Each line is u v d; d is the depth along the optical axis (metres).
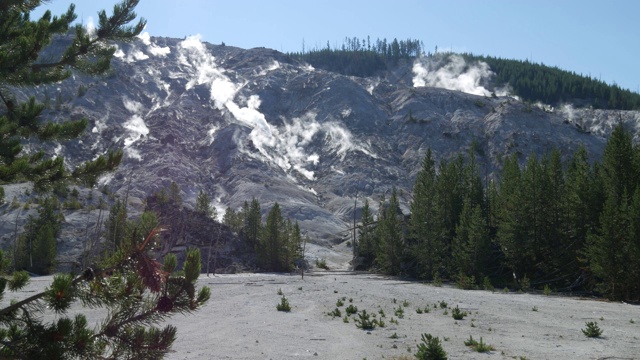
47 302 6.36
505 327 27.05
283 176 176.50
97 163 9.58
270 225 90.94
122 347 6.83
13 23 9.62
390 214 83.88
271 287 52.34
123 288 6.67
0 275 7.62
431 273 72.56
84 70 10.30
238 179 164.00
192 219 96.50
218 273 84.44
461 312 32.19
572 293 54.28
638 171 58.88
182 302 7.10
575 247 58.72
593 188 58.41
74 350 6.41
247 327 27.05
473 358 18.89
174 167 162.25
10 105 9.85
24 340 6.36
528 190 64.12
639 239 46.09
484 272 65.62
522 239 63.44
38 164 9.20
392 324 27.95
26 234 76.94
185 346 21.62
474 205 81.50
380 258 83.12
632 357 19.11
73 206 95.31
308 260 101.50
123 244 6.87
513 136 193.75
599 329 24.98
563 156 185.00
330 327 27.14
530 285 61.25
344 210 150.00
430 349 17.09
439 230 73.56
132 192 143.12
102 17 10.11
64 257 74.88
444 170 83.94
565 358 18.89
